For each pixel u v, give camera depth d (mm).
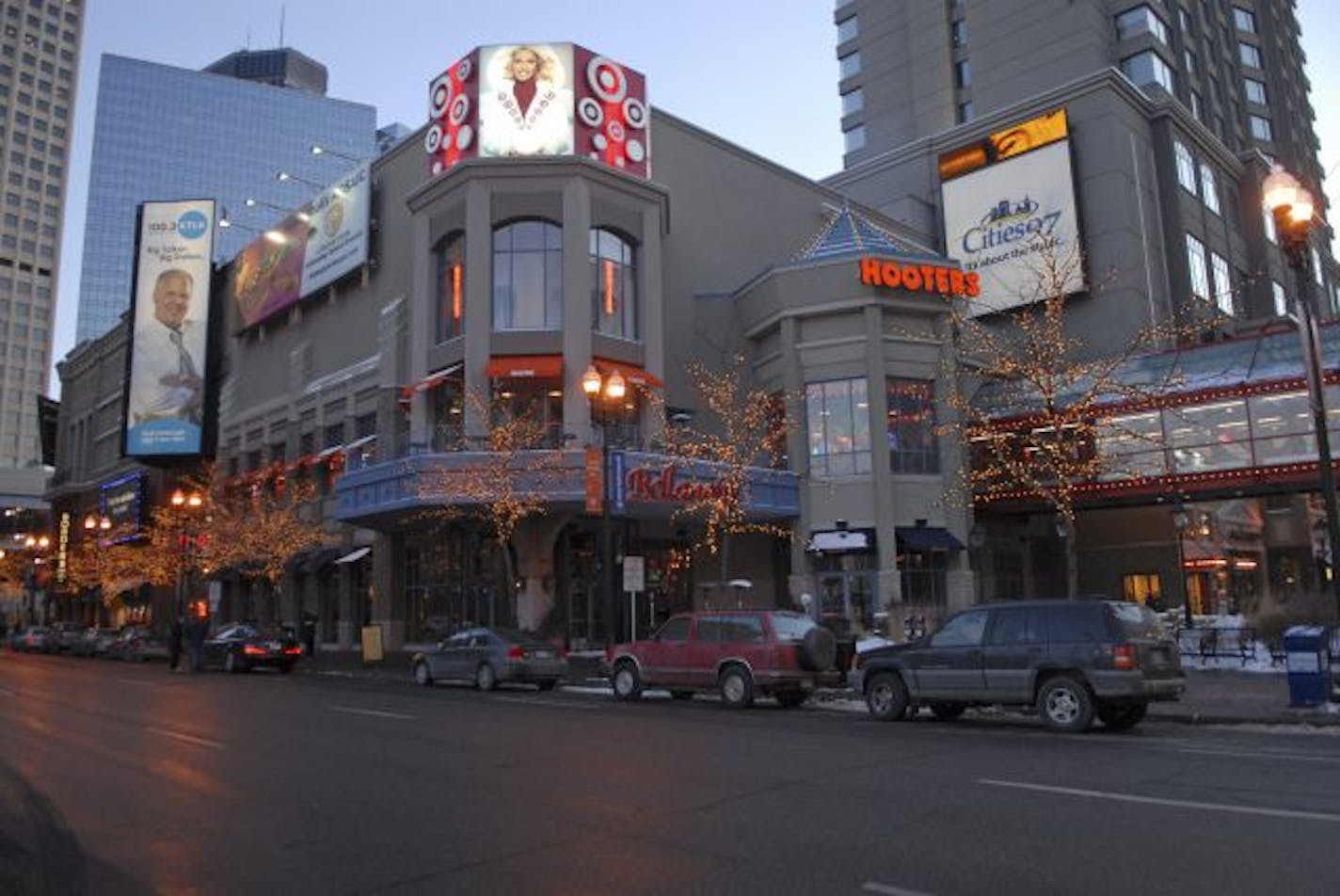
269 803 9547
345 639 40156
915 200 52531
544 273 32562
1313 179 84938
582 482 28969
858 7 71625
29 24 159875
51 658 47562
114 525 63250
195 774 11305
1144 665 13750
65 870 7250
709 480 31219
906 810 8555
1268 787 9414
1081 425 29047
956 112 64562
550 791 9812
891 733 14203
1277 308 59375
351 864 7250
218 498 47781
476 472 28828
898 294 34312
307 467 42969
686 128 39062
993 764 11000
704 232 38969
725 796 9328
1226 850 7039
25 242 156750
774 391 35969
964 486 34344
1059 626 14336
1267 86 76312
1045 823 7992
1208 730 14375
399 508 30297
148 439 51969
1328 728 14164
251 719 16938
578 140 33312
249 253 49781
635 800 9242
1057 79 58531
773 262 41688
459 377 32625
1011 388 37688
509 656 23859
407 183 38781
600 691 23062
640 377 32375
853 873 6641
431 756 12336
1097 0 58719
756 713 17594
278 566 41656
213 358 52969
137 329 53031
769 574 37188
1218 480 32688
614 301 33594
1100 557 44594
